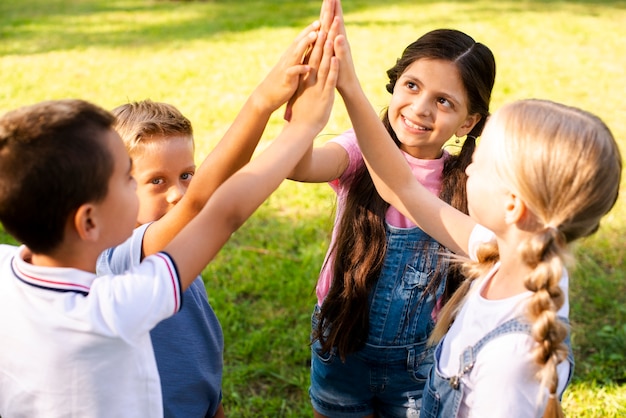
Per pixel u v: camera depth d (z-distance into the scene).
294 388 3.14
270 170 1.50
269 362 3.28
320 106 1.62
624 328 3.37
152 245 1.67
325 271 2.16
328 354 2.14
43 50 9.38
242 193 1.43
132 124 1.87
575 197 1.38
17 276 1.34
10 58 8.91
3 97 7.17
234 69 8.34
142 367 1.36
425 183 2.04
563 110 1.44
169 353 1.78
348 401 2.20
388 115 2.06
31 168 1.26
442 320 1.75
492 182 1.46
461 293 1.73
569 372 1.53
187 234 1.40
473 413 1.47
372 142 1.75
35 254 1.36
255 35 10.18
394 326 2.05
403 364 2.10
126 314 1.28
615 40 9.57
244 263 4.04
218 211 1.42
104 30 10.78
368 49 9.12
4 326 1.34
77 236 1.33
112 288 1.30
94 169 1.29
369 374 2.13
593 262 4.00
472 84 1.93
